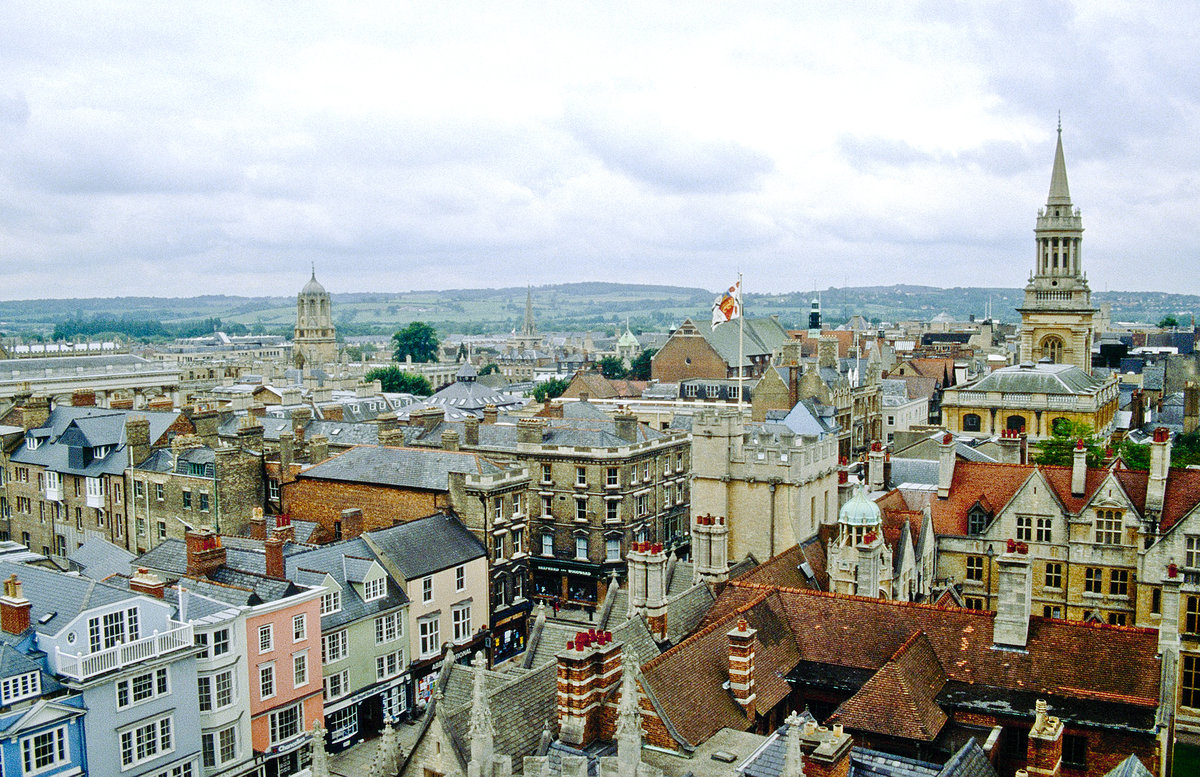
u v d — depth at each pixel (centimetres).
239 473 10062
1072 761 4297
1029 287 15875
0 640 5750
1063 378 12550
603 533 11200
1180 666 6531
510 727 4206
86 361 18900
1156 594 6750
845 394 16350
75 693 5669
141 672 5981
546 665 4594
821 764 3319
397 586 8306
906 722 4262
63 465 11288
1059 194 15488
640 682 3975
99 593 6150
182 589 6494
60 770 5591
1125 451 10031
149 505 10488
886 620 5069
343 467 10350
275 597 7144
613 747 3972
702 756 3869
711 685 4331
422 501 9731
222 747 6612
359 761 7462
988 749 3956
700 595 5538
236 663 6681
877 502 7381
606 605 5612
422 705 8462
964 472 7775
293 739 7138
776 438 7606
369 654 7944
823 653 5075
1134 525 6912
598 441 11325
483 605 9319
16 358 19162
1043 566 7256
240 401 14988
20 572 6569
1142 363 19550
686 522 12719
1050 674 4588
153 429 11181
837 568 5897
